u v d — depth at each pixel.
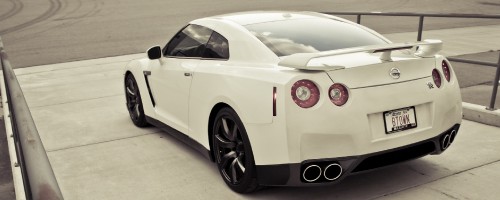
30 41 13.38
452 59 5.65
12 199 4.21
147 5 21.25
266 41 3.64
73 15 18.61
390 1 22.14
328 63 3.20
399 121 3.24
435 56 3.56
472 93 6.78
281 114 3.04
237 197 3.62
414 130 3.30
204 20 4.46
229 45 3.85
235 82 3.47
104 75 8.98
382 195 3.53
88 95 7.49
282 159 3.10
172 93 4.54
